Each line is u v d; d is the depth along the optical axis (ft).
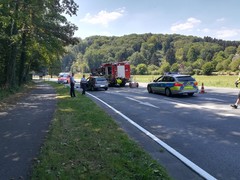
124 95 78.33
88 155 20.97
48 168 18.42
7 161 20.13
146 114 43.21
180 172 18.94
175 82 70.44
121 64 131.34
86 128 30.60
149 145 25.57
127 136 27.22
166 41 645.51
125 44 574.56
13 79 88.07
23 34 93.35
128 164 18.97
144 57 520.83
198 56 536.01
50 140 25.32
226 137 27.89
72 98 65.46
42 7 71.46
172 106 51.88
